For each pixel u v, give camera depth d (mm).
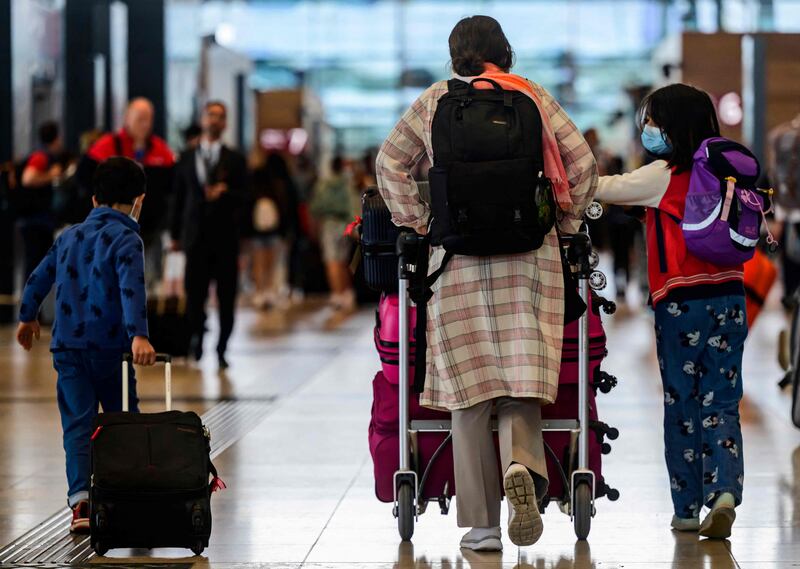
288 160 44438
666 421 10562
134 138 22859
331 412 17516
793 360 14883
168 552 10047
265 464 13797
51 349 10703
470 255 9234
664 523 10914
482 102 9102
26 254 29031
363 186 37531
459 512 9664
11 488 12703
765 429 15758
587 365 9648
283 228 36969
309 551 10000
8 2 30344
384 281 9930
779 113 44062
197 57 43062
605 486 10117
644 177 10180
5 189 28578
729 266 10227
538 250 9312
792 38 43844
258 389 19891
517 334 9234
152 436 9672
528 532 9109
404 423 9766
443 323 9352
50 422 16688
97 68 34750
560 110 9430
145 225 23109
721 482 10133
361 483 12758
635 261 47250
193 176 22109
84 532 10672
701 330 10258
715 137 10172
